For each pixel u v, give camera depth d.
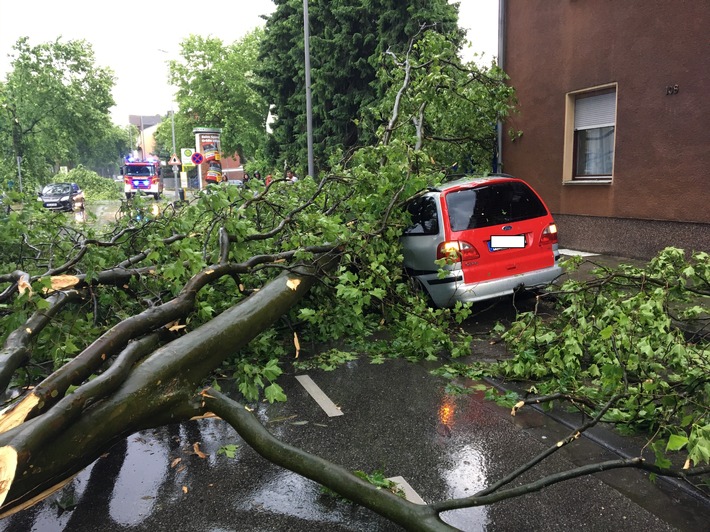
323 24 23.48
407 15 19.97
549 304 7.61
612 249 10.83
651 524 2.82
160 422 3.25
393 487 3.13
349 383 5.11
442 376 5.23
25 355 3.66
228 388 5.03
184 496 3.24
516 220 6.78
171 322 3.88
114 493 3.29
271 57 25.95
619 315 3.93
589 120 11.33
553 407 4.39
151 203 6.58
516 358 4.86
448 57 10.52
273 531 2.87
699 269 4.93
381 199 6.67
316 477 2.95
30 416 2.67
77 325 4.43
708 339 5.59
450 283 6.52
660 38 9.47
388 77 11.17
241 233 5.44
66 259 5.73
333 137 22.12
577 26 11.09
